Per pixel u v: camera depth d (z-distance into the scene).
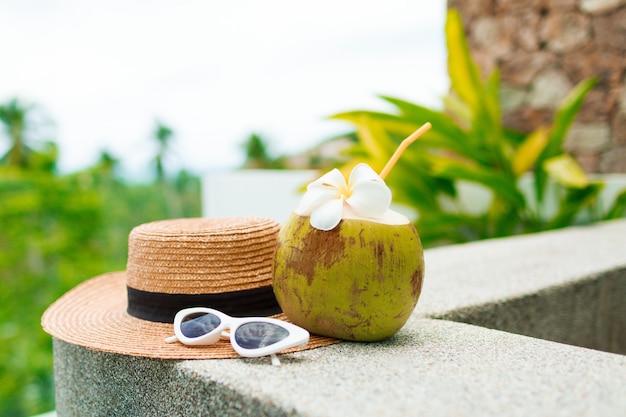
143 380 0.87
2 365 8.18
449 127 2.50
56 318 1.03
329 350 0.86
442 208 2.82
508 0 2.96
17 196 8.07
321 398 0.67
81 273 8.76
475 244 1.93
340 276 0.84
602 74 2.66
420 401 0.66
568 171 2.27
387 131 2.59
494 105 2.62
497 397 0.67
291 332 0.80
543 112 2.88
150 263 1.00
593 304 1.43
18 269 8.12
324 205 0.87
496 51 3.03
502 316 1.21
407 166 2.53
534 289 1.28
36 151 13.43
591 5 2.66
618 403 0.65
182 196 10.66
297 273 0.87
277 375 0.75
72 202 8.64
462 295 1.23
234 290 0.98
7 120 15.72
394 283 0.85
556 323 1.33
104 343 0.88
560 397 0.67
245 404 0.71
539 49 2.87
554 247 1.81
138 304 1.02
